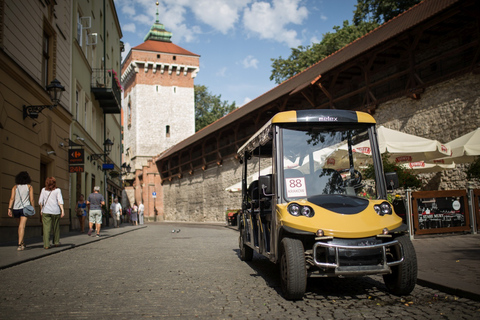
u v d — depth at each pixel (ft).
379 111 64.75
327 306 14.80
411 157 45.29
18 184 32.07
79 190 67.92
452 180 53.16
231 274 22.02
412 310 13.96
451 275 18.22
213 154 138.82
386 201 17.33
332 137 18.74
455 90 52.90
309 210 16.61
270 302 15.52
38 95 46.42
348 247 15.29
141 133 213.66
